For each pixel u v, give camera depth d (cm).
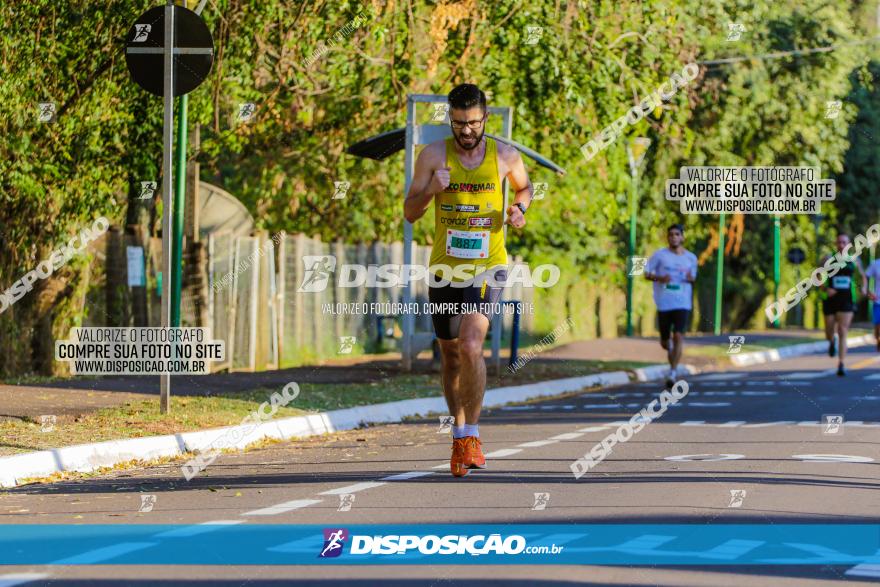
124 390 3909
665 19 6147
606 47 5881
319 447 3228
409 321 5100
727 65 8612
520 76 5834
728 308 10538
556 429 3534
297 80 5444
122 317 4794
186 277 5009
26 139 4262
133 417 3316
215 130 5253
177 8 3344
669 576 1608
